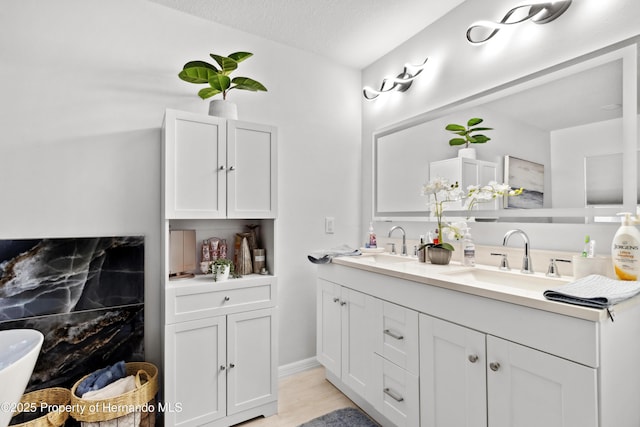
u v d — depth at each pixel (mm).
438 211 1948
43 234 1646
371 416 1891
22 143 1610
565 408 996
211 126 1817
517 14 1717
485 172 1847
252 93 2305
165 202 1681
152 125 1942
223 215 1842
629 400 1055
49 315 1629
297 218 2506
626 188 1324
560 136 1529
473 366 1260
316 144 2605
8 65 1590
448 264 1854
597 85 1416
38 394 1546
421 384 1482
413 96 2365
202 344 1732
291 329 2463
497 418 1179
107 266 1775
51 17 1690
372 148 2730
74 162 1729
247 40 2291
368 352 1818
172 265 1886
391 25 2232
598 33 1421
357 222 2826
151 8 1959
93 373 1644
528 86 1652
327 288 2217
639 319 1101
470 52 1961
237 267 2059
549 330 1037
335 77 2719
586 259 1296
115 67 1846
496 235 1818
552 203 1555
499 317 1176
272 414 1929
